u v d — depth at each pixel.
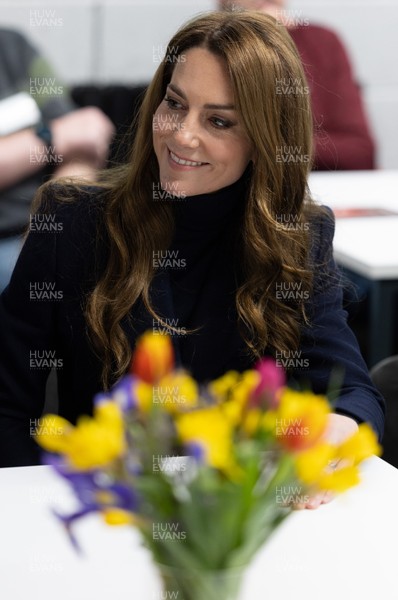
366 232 3.92
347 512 1.85
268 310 2.31
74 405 2.42
